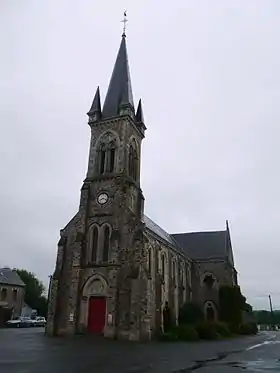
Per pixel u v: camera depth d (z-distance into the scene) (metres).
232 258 70.12
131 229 36.03
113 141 41.00
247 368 15.57
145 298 33.56
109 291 34.16
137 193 41.00
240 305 59.16
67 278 37.06
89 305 34.97
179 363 16.80
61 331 34.91
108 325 33.09
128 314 33.19
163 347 25.97
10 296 65.81
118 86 44.84
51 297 36.22
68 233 38.88
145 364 15.92
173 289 49.50
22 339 29.92
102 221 37.44
